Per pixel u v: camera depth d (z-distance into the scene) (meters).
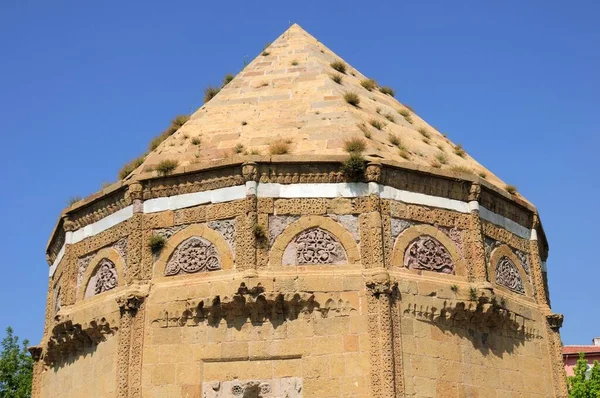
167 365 26.41
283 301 26.20
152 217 28.77
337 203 27.80
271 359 25.94
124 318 27.20
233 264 27.06
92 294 29.77
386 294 26.20
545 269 35.00
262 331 26.22
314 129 30.73
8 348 54.78
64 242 32.03
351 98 33.72
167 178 28.94
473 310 27.89
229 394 25.69
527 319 30.56
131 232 28.61
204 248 27.67
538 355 30.53
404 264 27.53
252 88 35.41
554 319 31.53
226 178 28.22
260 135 30.91
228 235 27.55
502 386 28.39
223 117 33.19
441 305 27.39
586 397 46.44
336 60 39.34
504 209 31.61
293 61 37.31
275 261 26.91
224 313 26.55
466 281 28.47
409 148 31.95
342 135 30.05
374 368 25.23
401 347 25.98
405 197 28.55
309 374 25.59
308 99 33.44
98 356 28.58
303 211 27.62
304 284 26.42
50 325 33.47
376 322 25.89
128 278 28.09
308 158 27.95
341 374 25.42
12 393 52.28
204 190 28.48
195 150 30.67
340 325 26.06
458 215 29.42
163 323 26.97
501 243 30.92
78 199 32.41
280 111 32.78
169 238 28.28
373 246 27.03
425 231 28.52
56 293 33.28
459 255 28.83
